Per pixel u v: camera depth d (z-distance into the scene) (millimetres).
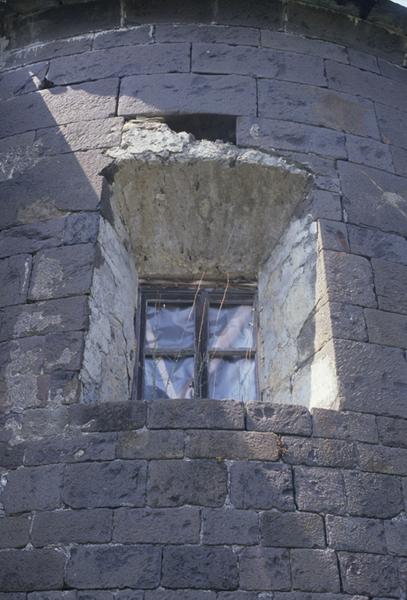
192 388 9148
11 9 10836
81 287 8289
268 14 10672
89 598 6539
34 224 8922
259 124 9625
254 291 9898
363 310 8352
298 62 10336
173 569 6629
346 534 6973
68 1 10719
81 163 9297
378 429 7613
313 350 8352
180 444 7211
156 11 10609
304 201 9328
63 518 6941
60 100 9977
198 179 9484
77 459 7223
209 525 6840
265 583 6625
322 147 9578
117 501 6961
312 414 7535
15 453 7387
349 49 10758
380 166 9664
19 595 6656
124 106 9734
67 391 7645
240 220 9742
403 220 9289
